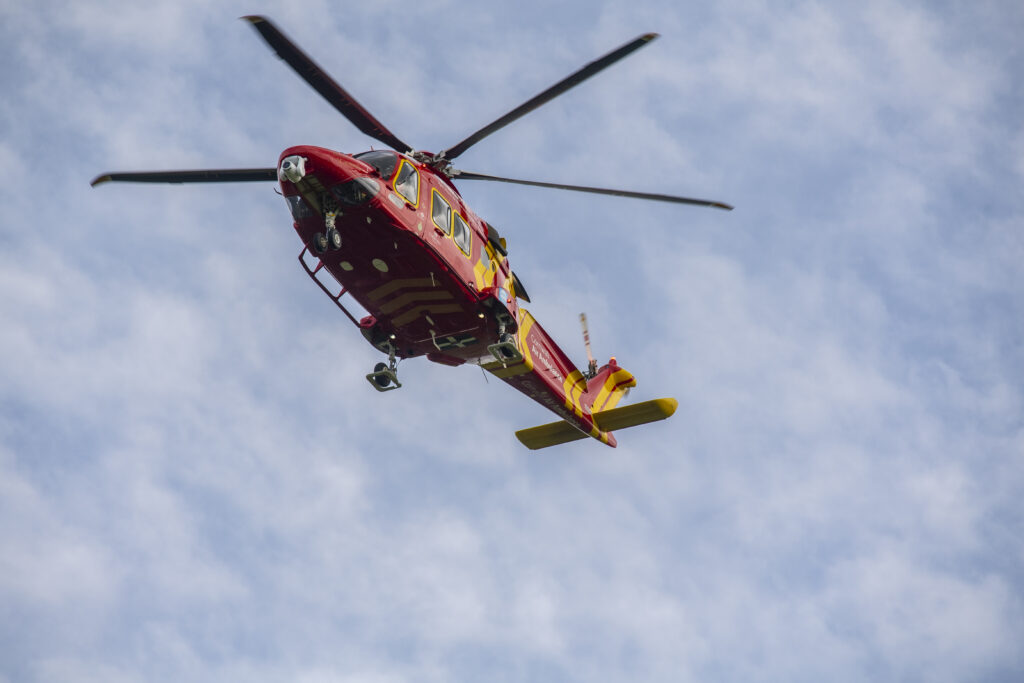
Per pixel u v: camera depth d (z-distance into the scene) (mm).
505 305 85312
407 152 81312
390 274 80000
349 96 72375
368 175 73812
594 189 82812
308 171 71750
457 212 83000
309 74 69188
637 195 82188
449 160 82188
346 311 86312
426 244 77562
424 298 82812
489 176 83625
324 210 74312
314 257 79562
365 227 75625
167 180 79125
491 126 78750
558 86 73000
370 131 77625
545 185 83625
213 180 78938
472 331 86750
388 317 85750
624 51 69062
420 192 78562
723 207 82312
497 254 88500
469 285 82438
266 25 64625
